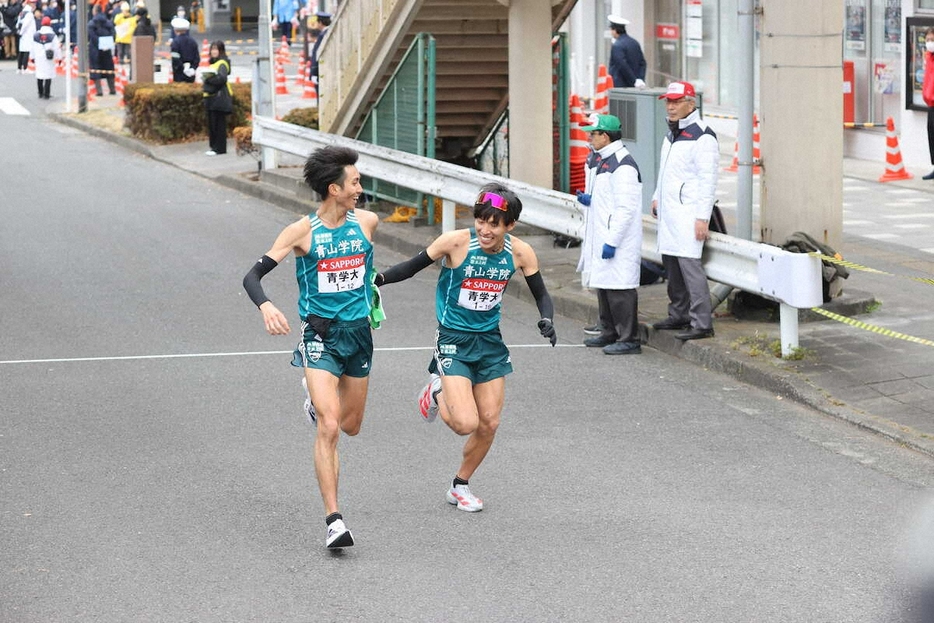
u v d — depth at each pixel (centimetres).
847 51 2770
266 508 945
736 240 1327
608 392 1252
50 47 4428
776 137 1438
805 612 766
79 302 1634
